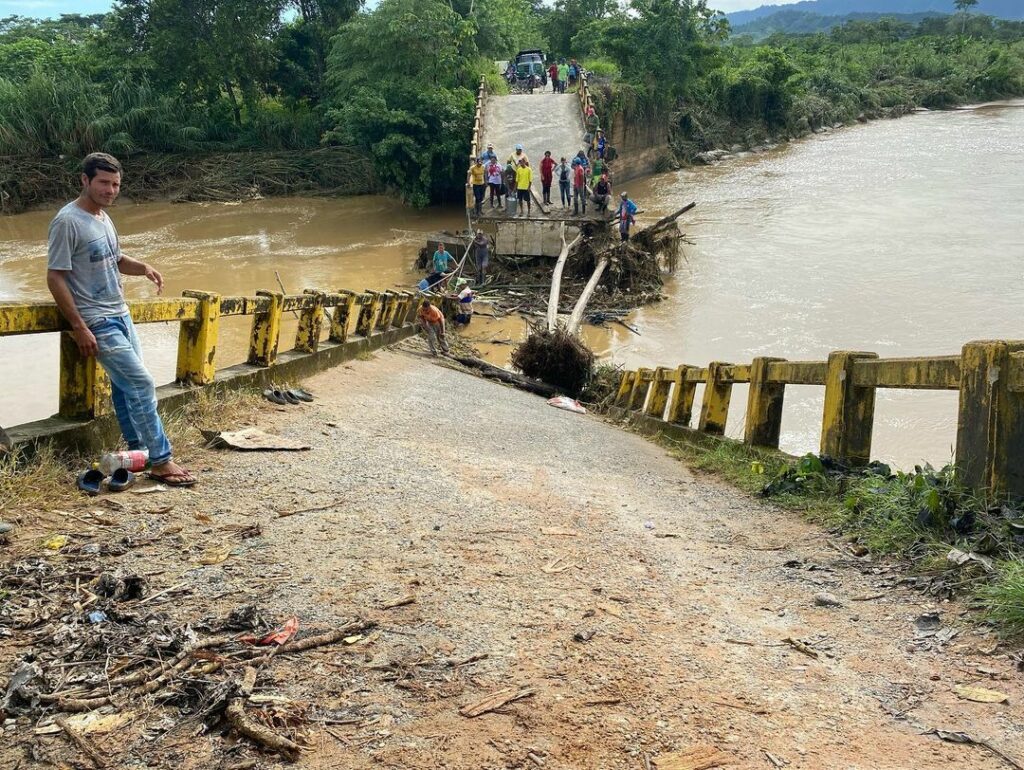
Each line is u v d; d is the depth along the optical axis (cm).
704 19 4994
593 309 2138
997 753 275
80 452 539
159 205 3956
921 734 288
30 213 3688
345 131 3872
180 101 4519
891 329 1883
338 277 2470
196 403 706
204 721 280
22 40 5281
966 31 15238
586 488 675
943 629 371
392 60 3856
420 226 3422
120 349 495
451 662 324
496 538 488
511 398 1254
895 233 2883
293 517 488
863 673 335
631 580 439
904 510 510
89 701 286
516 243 2452
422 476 622
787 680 328
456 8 4762
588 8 6519
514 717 288
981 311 1981
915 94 8794
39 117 3909
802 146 5994
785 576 460
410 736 274
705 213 3469
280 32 4947
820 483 645
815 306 2083
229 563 410
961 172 4169
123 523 453
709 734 284
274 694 294
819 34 12694
